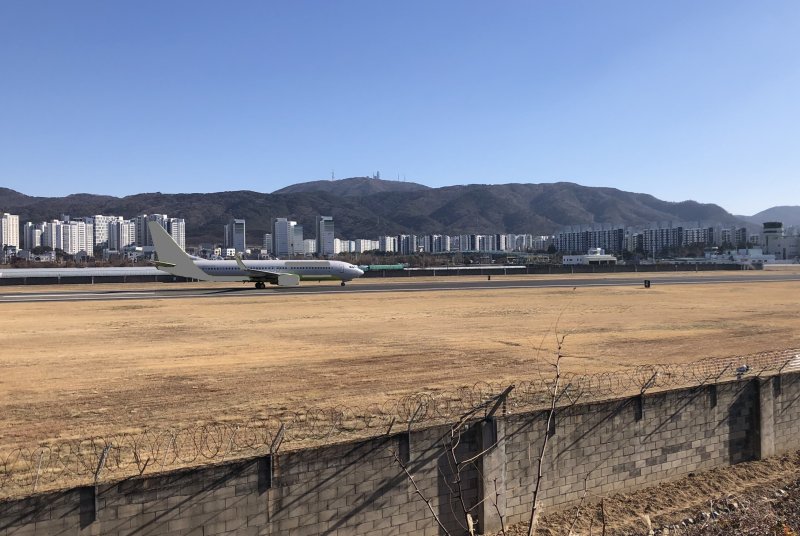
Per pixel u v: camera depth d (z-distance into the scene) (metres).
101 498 14.52
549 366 32.16
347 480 17.27
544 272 155.50
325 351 36.91
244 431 20.78
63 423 21.77
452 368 31.64
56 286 100.69
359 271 103.69
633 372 30.50
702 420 24.03
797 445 27.11
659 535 18.70
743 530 19.02
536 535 18.91
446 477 18.83
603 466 21.66
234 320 52.72
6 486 16.03
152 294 81.44
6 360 33.72
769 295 82.12
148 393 26.17
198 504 15.47
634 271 161.62
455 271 149.50
